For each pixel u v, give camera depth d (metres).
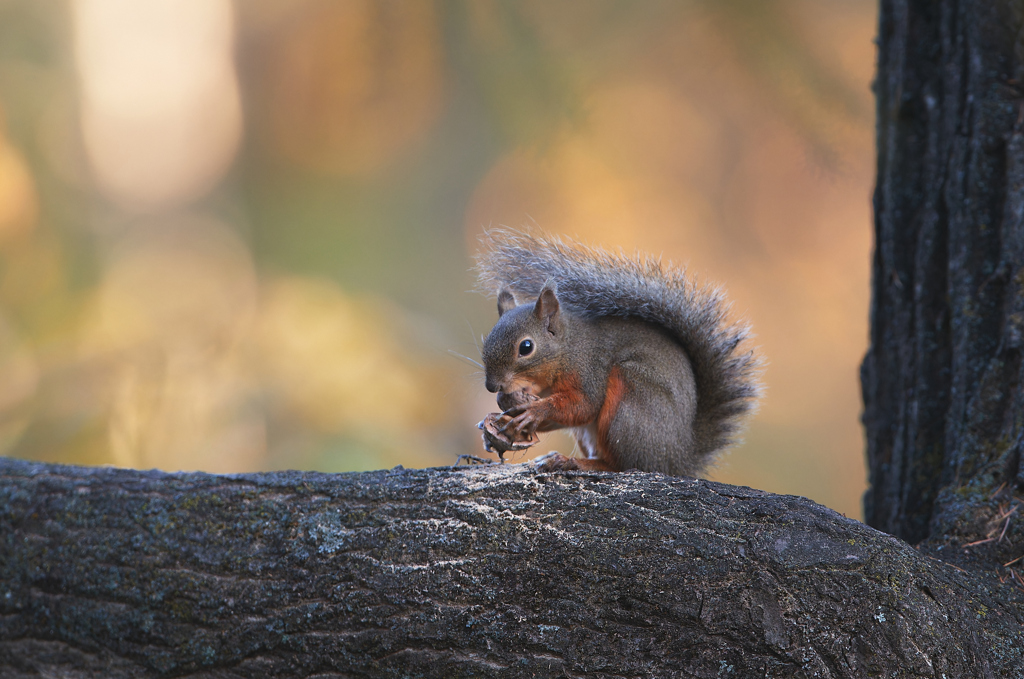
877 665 4.67
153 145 24.62
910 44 7.29
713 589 4.73
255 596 4.64
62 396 13.59
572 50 14.35
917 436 6.93
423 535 4.78
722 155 20.30
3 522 4.59
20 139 20.09
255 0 24.41
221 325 15.47
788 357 23.12
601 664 4.70
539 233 7.93
